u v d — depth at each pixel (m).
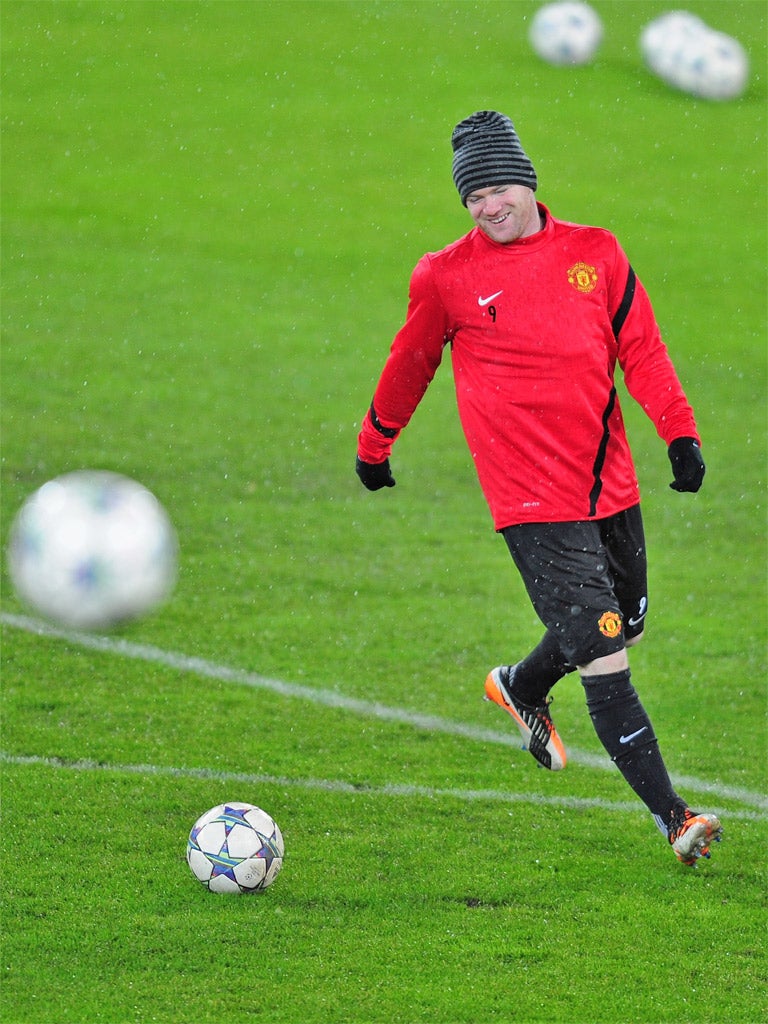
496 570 30.92
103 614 22.75
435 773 20.52
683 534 34.00
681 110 82.94
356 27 96.25
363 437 17.66
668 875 17.20
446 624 27.52
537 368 16.03
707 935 15.69
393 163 73.38
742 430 42.53
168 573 23.34
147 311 52.44
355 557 31.42
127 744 21.19
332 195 68.50
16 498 33.88
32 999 14.10
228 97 82.62
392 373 17.00
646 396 16.42
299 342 49.91
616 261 16.31
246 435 40.09
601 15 100.88
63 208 64.94
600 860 17.62
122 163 71.56
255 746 21.31
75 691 23.36
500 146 15.94
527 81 86.69
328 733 21.98
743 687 24.58
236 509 34.25
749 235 64.94
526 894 16.62
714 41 86.56
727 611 28.77
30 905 16.03
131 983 14.42
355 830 18.36
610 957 15.16
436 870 17.19
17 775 19.84
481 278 16.17
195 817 18.61
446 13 100.06
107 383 44.16
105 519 22.66
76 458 37.09
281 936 15.44
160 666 24.69
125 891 16.41
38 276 55.75
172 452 38.22
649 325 16.50
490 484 16.59
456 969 14.81
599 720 16.14
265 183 69.75
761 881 17.09
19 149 72.56
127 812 18.67
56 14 96.56
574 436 16.19
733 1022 13.92
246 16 98.19
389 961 14.95
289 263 59.50
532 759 21.27
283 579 29.78
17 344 47.53
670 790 15.88
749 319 54.75
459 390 16.75
